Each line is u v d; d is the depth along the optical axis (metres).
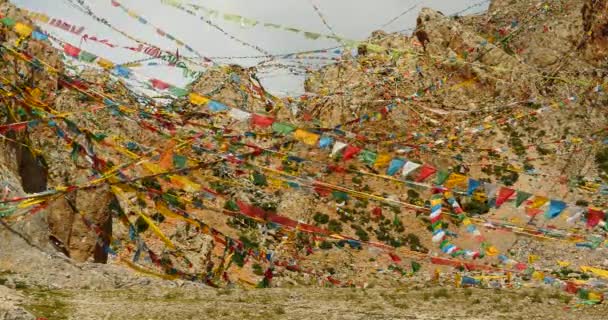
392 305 27.61
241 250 28.92
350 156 22.53
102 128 31.23
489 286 33.56
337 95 52.03
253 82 39.03
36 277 26.58
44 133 32.03
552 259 48.28
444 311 27.19
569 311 27.77
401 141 41.06
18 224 27.88
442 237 24.44
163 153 26.52
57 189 26.66
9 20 26.22
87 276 27.42
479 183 21.70
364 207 57.81
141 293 26.64
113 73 25.00
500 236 50.53
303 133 23.00
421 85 55.91
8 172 28.31
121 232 34.81
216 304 25.77
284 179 25.34
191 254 36.94
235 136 27.00
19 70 30.09
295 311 25.64
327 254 47.31
